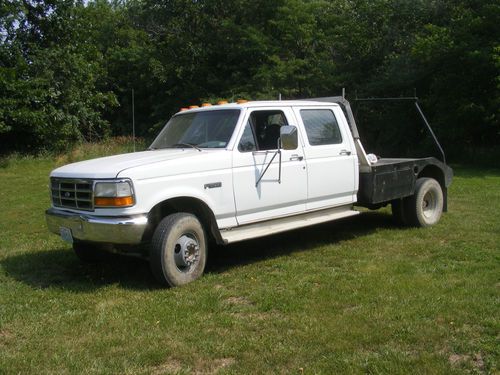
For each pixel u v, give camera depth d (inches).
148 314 199.2
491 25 763.4
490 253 272.1
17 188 600.7
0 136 908.0
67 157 884.6
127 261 282.0
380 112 930.7
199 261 240.8
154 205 226.2
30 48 913.5
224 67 1137.4
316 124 293.1
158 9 1179.3
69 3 952.9
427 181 343.6
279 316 194.5
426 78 855.7
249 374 151.5
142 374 153.3
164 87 1218.6
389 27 956.0
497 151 805.2
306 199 281.7
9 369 157.2
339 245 301.6
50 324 192.5
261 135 268.5
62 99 928.9
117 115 1291.8
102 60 1154.0
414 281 227.8
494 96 755.4
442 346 165.6
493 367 150.6
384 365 152.8
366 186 311.6
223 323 188.9
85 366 158.9
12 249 311.6
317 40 1022.4
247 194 255.3
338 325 182.9
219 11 1138.0
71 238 238.7
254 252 292.5
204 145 262.4
